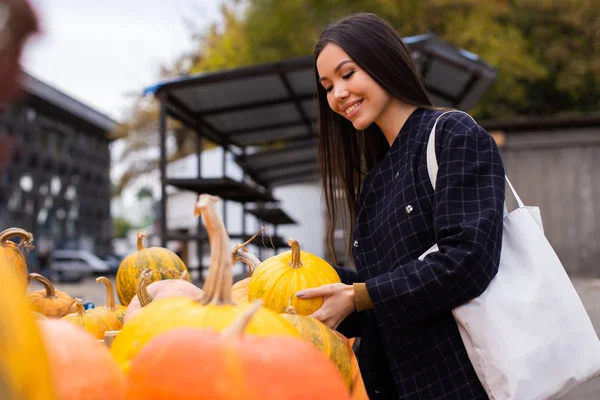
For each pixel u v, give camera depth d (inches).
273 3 605.6
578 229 475.2
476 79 316.5
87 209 1680.6
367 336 80.9
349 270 87.8
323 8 609.0
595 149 474.0
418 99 78.7
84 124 1624.0
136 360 38.4
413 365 69.9
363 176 94.3
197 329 39.5
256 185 486.9
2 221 1286.9
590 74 676.1
